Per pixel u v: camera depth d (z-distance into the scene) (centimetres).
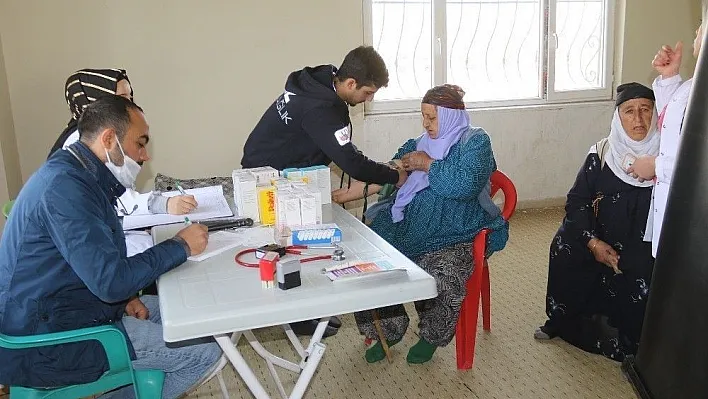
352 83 248
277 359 238
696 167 121
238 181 210
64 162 164
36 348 159
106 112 167
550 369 261
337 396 245
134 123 171
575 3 461
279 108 260
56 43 362
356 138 429
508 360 268
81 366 162
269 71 399
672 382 130
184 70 385
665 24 467
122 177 175
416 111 441
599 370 259
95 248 154
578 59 471
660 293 135
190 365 178
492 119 452
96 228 157
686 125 124
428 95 255
